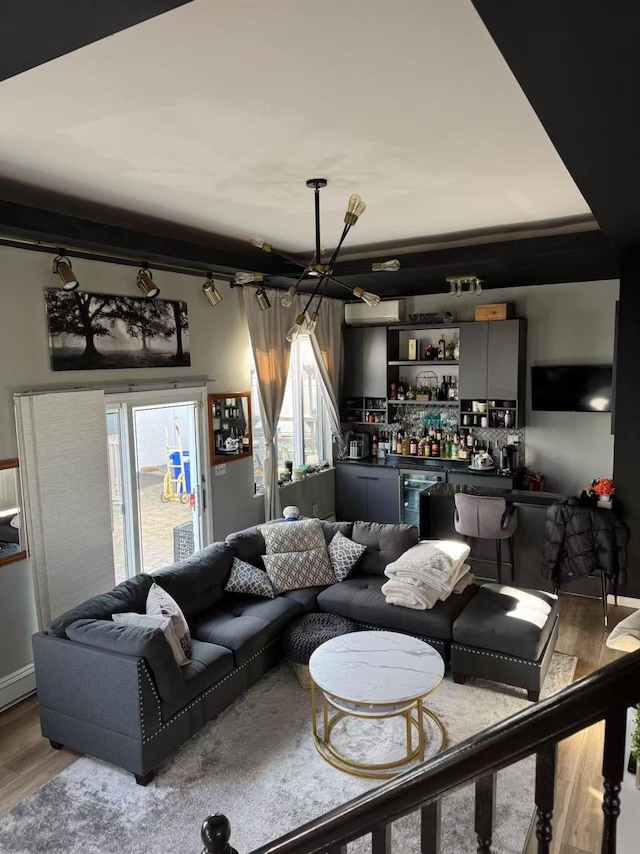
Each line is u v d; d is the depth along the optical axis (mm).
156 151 2799
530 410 6781
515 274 5695
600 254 4637
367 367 7516
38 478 4043
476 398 6770
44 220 3479
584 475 6609
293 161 2953
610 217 3252
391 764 3182
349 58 1940
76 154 2832
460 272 5438
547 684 3959
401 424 7664
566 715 771
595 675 757
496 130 2580
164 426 5207
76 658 3213
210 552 4543
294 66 1991
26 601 4047
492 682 4031
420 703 3193
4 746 3500
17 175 3152
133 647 3102
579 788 2979
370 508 7457
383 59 1949
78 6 1171
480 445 7098
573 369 6348
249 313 5887
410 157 2910
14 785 3164
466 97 2248
